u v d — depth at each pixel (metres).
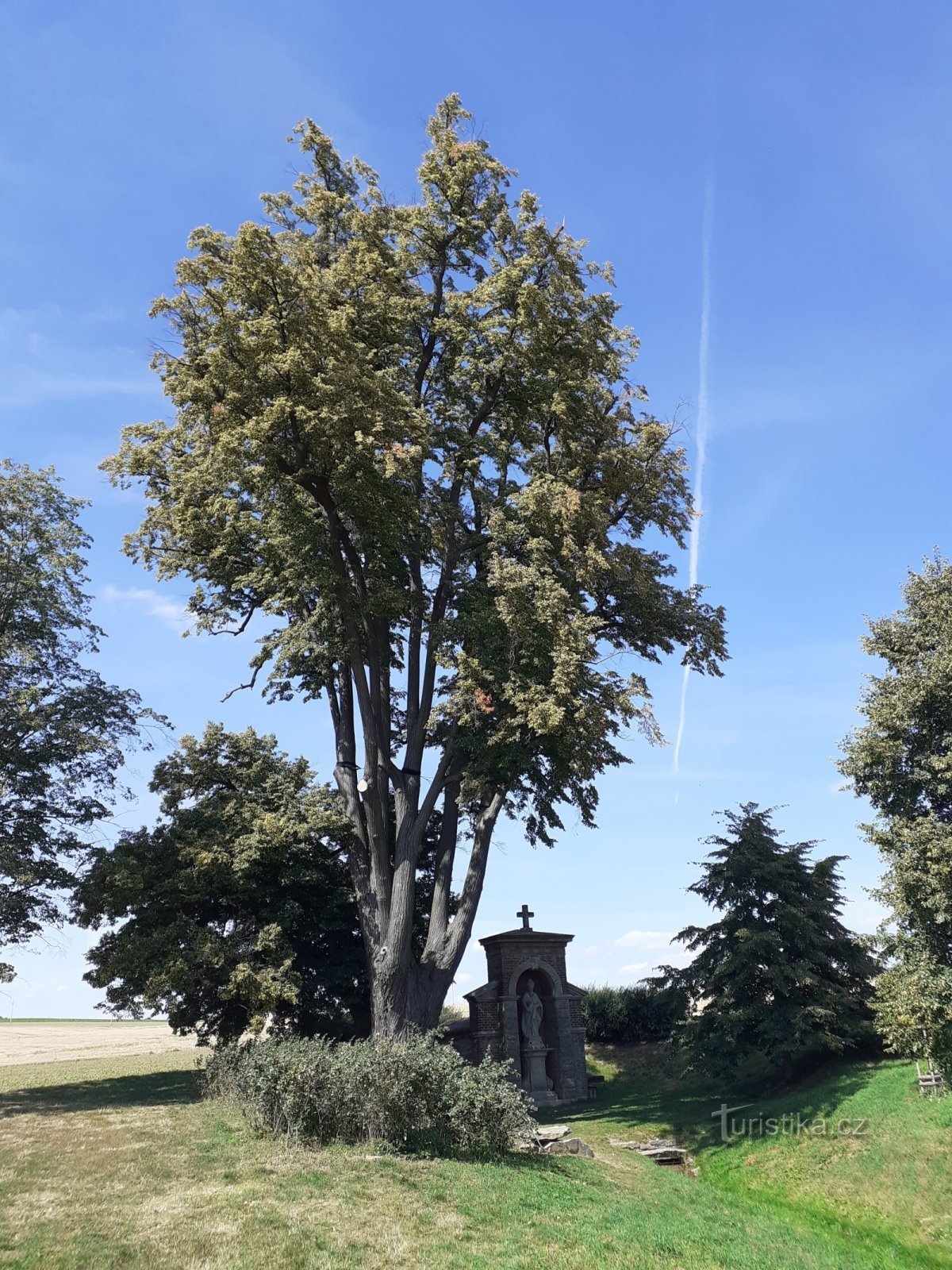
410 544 27.67
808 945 28.92
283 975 25.16
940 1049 20.61
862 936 29.19
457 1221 12.22
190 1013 27.73
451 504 27.36
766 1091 29.00
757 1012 27.95
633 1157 21.88
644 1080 34.19
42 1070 37.94
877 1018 22.08
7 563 27.50
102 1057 45.44
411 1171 14.48
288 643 26.62
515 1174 15.52
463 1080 17.34
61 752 27.14
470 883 26.50
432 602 28.38
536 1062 31.02
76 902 26.19
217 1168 13.74
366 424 22.75
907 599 24.28
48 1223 10.57
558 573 25.31
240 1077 18.86
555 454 27.73
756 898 29.97
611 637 29.73
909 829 21.31
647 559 28.23
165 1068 36.28
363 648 27.23
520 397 27.59
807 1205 20.08
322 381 22.92
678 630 29.08
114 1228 10.59
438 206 28.16
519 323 25.70
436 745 29.48
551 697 22.14
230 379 23.03
